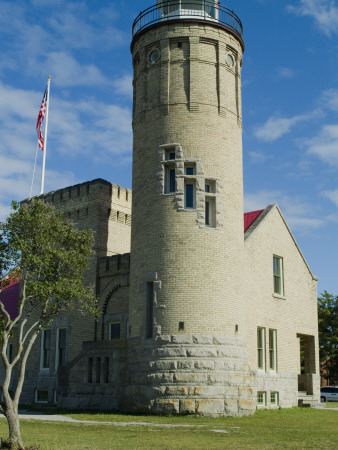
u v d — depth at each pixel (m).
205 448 15.11
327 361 65.38
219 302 26.81
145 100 30.38
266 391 32.19
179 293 26.55
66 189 38.31
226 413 25.38
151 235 28.02
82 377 30.34
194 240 27.17
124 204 38.03
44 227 19.58
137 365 27.00
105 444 15.88
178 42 29.92
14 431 15.59
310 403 35.94
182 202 27.70
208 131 28.80
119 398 28.33
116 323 33.62
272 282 34.97
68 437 17.58
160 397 25.58
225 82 30.12
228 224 28.30
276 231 36.22
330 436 18.39
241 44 31.97
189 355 25.72
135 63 32.28
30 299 22.64
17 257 19.11
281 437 17.95
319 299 65.25
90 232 21.25
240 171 30.16
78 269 20.22
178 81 29.39
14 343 39.19
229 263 27.78
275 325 34.44
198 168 28.14
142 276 27.95
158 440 16.84
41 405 35.19
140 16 31.88
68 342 34.97
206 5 30.89
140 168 29.75
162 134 28.97
